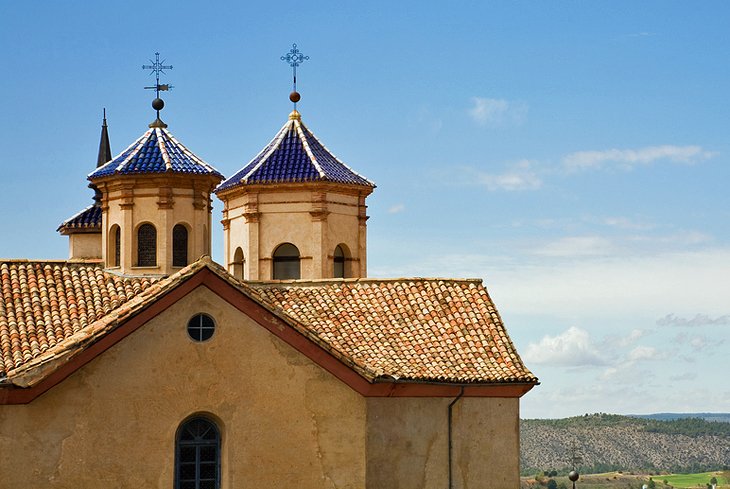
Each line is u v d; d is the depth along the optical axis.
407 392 42.56
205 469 40.59
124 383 39.53
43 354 38.78
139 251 46.88
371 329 44.47
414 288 46.78
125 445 39.44
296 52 54.56
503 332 45.97
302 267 50.94
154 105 49.34
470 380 43.41
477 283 47.69
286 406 41.09
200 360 40.38
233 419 40.62
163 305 39.97
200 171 47.16
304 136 53.22
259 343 41.00
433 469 43.28
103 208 47.72
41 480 38.50
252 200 51.28
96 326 39.38
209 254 48.16
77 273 44.12
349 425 41.59
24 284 42.81
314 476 41.22
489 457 44.59
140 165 46.78
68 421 38.88
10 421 38.28
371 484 41.75
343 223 51.75
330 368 41.41
